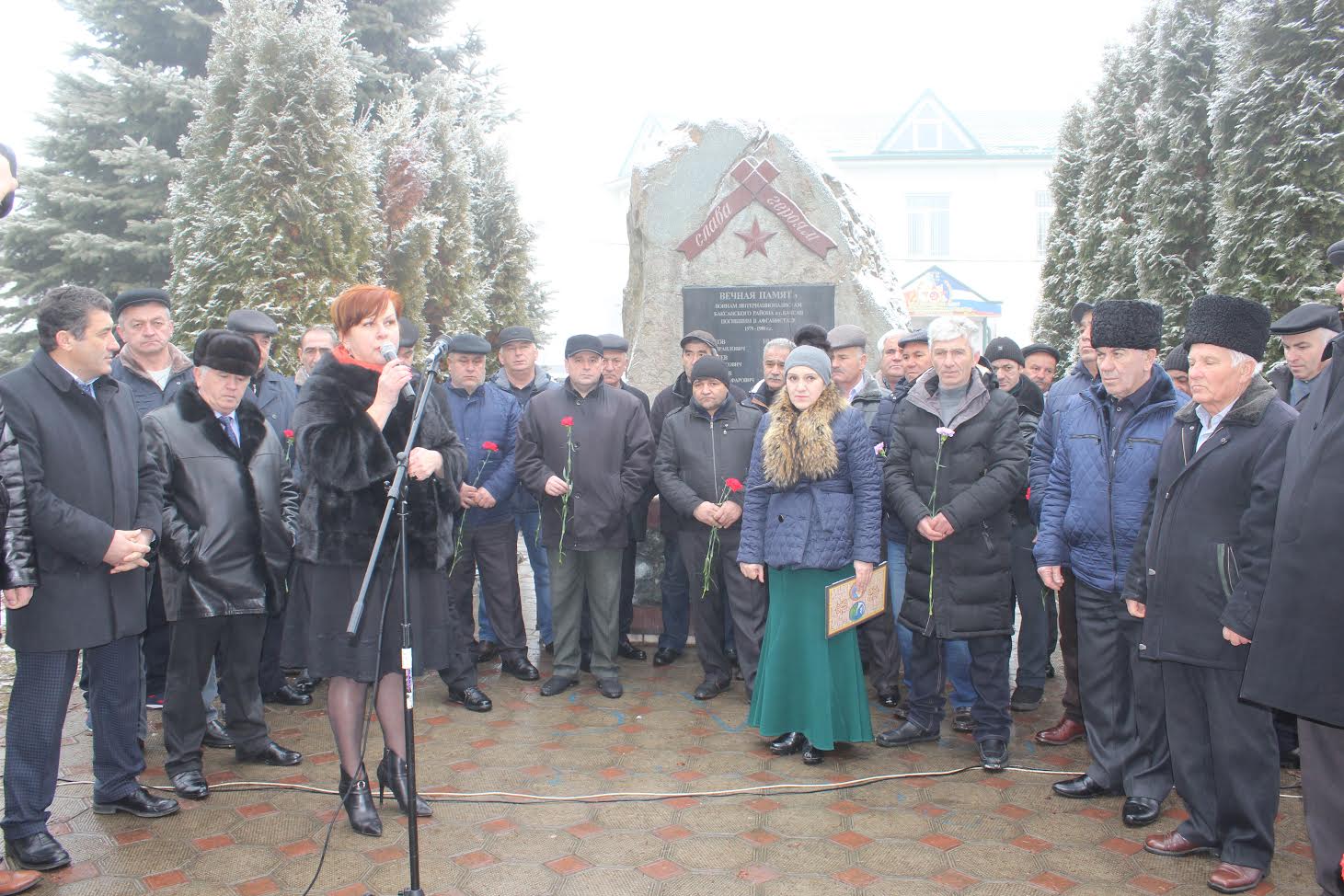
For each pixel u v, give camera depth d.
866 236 6.63
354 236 8.25
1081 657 3.74
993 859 3.19
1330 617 2.50
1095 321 3.60
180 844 3.31
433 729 4.50
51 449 3.18
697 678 5.34
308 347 5.38
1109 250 10.81
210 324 7.78
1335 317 3.88
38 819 3.14
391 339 3.38
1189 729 3.20
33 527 3.07
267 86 8.02
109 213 12.06
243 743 4.04
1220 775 3.04
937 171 30.64
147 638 4.69
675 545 5.49
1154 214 9.41
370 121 13.40
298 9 12.49
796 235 6.33
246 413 4.01
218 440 3.83
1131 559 3.38
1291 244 6.78
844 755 4.18
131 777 3.54
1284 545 2.60
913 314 28.61
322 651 3.32
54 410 3.21
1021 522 4.76
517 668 5.35
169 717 3.71
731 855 3.22
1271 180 6.94
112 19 12.63
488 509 5.27
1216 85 8.69
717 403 4.91
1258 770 2.99
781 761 4.10
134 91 12.09
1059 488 3.83
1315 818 2.67
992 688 3.98
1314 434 2.61
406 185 10.03
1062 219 12.76
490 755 4.16
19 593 3.02
